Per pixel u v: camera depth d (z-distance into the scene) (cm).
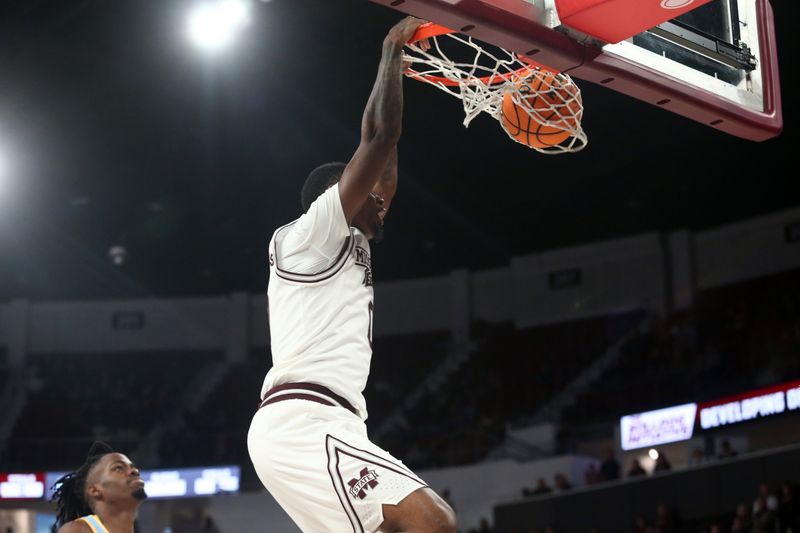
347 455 261
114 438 1892
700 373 1648
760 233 1822
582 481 1605
